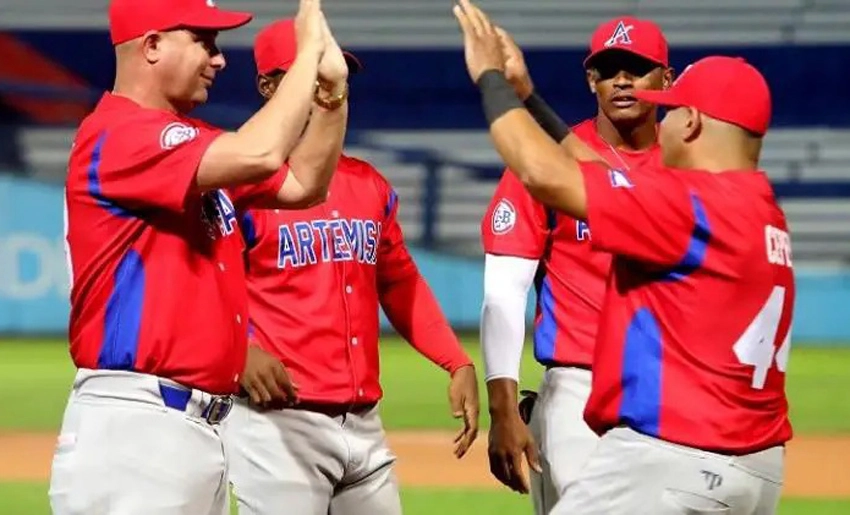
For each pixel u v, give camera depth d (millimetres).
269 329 20766
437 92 88125
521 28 89812
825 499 35625
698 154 16984
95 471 16734
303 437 20719
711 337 16344
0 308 76125
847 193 85312
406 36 89188
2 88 85375
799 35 88312
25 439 45438
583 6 90375
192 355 16984
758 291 16359
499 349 21531
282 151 16297
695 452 16328
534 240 21703
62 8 88312
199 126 17078
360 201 21281
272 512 20656
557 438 21781
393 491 21734
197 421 17188
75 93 86000
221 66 17750
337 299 20891
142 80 17219
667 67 22453
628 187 16062
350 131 87500
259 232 20641
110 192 16594
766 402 16641
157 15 17078
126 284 16812
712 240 16156
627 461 16531
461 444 22094
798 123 86875
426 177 84938
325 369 20750
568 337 21734
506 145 16375
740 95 16828
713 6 89688
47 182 75875
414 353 69812
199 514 17234
